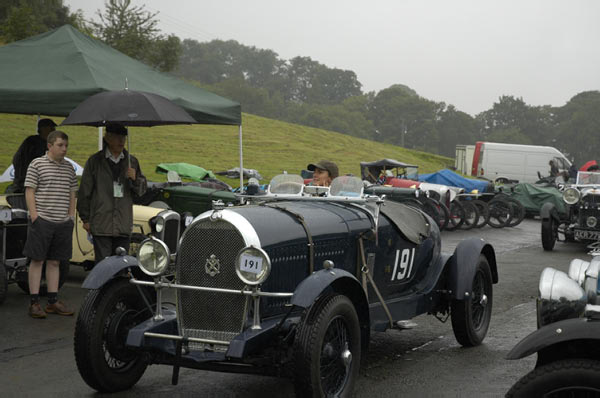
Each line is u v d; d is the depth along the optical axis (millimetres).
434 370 5188
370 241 5051
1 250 7281
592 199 12758
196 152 32094
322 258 4590
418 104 170250
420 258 5762
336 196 5262
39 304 6707
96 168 6547
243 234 4051
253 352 4070
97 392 4617
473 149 36219
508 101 182375
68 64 8594
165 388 4715
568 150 170875
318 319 3924
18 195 7746
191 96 9562
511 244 14336
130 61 9750
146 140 33375
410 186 16859
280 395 4570
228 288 4121
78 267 9562
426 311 5668
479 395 4594
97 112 6648
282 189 5508
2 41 47750
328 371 4125
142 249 4363
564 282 3662
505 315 7293
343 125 156250
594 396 3146
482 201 18047
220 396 4535
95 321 4426
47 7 72062
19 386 4730
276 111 169000
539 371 3166
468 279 5695
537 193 19969
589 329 3143
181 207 10047
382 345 5973
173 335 4297
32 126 32906
